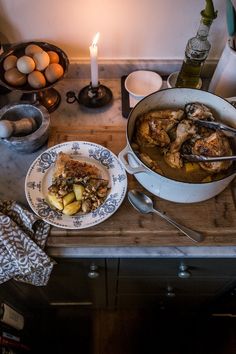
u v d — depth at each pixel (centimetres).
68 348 116
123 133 79
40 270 66
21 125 72
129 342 118
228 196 71
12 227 64
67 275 83
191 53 75
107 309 123
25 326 106
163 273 82
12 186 73
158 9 78
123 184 70
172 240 66
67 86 89
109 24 81
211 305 109
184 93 72
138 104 69
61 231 66
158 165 70
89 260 72
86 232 67
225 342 118
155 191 68
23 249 64
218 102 71
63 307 120
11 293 87
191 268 78
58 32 83
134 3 76
